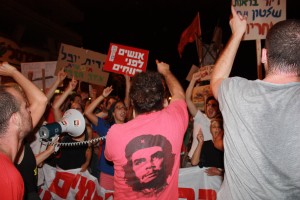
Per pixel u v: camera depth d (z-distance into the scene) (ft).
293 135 4.24
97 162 15.84
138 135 6.15
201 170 13.26
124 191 6.31
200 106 16.17
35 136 12.25
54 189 15.61
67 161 15.30
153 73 6.71
